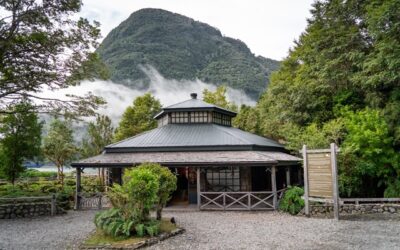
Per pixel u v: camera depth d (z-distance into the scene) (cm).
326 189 1273
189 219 1345
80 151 3027
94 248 895
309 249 837
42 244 970
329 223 1176
